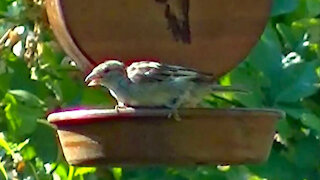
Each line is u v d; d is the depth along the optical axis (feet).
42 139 20.36
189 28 16.66
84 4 16.43
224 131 15.69
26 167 20.93
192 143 15.62
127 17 16.53
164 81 16.25
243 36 16.79
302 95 18.89
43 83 20.65
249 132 15.85
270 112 15.97
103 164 15.85
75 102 20.30
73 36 16.48
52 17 17.16
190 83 16.33
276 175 19.17
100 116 15.52
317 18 20.66
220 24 16.72
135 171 20.68
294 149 19.34
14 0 20.54
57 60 20.33
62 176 20.70
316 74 19.02
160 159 15.66
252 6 16.78
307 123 18.85
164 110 15.47
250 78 18.95
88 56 16.60
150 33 16.61
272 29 19.97
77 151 15.93
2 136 20.77
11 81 20.75
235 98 19.01
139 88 16.30
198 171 19.89
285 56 19.86
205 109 15.57
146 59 16.65
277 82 18.99
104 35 16.53
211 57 16.79
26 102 20.24
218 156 15.74
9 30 20.86
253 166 19.20
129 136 15.60
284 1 19.36
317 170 19.34
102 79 16.44
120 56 16.63
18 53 20.75
